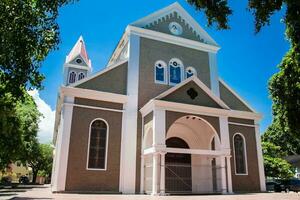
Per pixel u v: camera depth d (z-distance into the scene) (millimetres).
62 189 16359
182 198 13133
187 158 21844
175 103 17984
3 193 18516
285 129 15984
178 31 23375
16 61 6668
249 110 23234
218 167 18828
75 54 42250
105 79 19594
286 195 16375
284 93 14492
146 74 20891
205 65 23359
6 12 6230
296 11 7633
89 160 17516
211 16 8984
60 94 18578
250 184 20875
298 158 36719
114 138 18516
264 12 8391
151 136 18938
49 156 59656
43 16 6918
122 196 14703
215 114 19219
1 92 7512
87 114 18172
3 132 12344
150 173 17859
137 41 21469
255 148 22031
